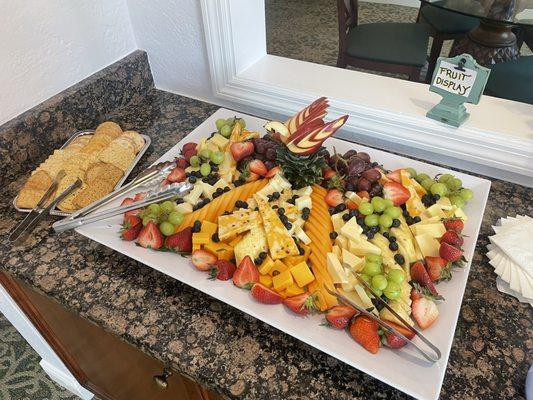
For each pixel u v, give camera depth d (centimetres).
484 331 72
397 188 86
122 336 75
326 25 320
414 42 205
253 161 94
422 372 61
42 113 106
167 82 134
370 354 64
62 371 141
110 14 117
